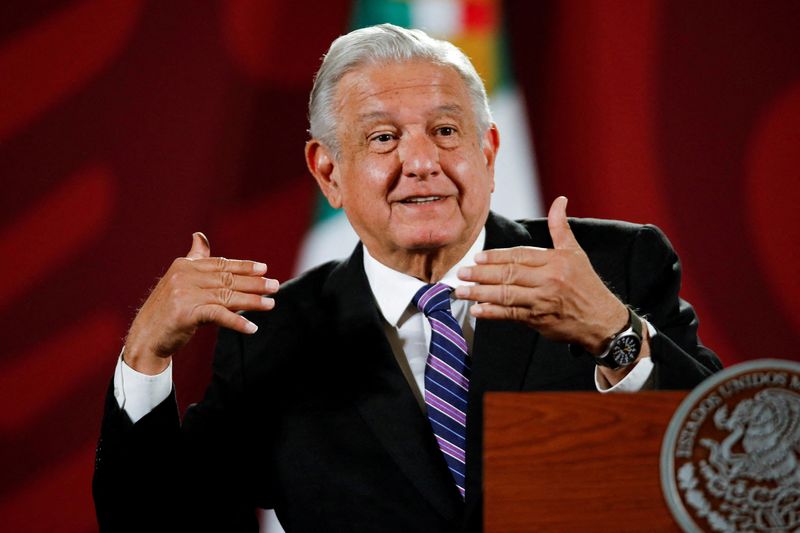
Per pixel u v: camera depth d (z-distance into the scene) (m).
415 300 6.20
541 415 4.01
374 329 6.19
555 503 3.95
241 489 6.30
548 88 11.00
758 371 3.93
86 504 10.62
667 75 10.92
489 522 3.96
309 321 6.48
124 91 10.89
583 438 3.98
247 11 10.98
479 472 5.55
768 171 10.78
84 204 10.80
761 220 10.77
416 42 6.30
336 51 6.44
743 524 3.85
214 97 10.94
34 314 10.69
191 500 6.06
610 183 10.90
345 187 6.34
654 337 5.28
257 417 6.28
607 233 6.62
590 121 10.95
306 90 11.03
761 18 10.84
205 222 10.86
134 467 5.80
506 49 11.04
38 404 10.63
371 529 5.66
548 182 10.95
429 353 5.96
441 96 6.14
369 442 5.88
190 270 5.61
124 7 10.95
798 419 3.89
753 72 10.84
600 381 5.36
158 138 10.88
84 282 10.74
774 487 3.86
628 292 6.33
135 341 5.73
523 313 5.12
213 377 6.55
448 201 6.08
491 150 6.59
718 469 3.89
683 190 10.86
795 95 10.79
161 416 5.83
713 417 3.93
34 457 10.61
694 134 10.89
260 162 10.96
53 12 10.89
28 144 10.78
